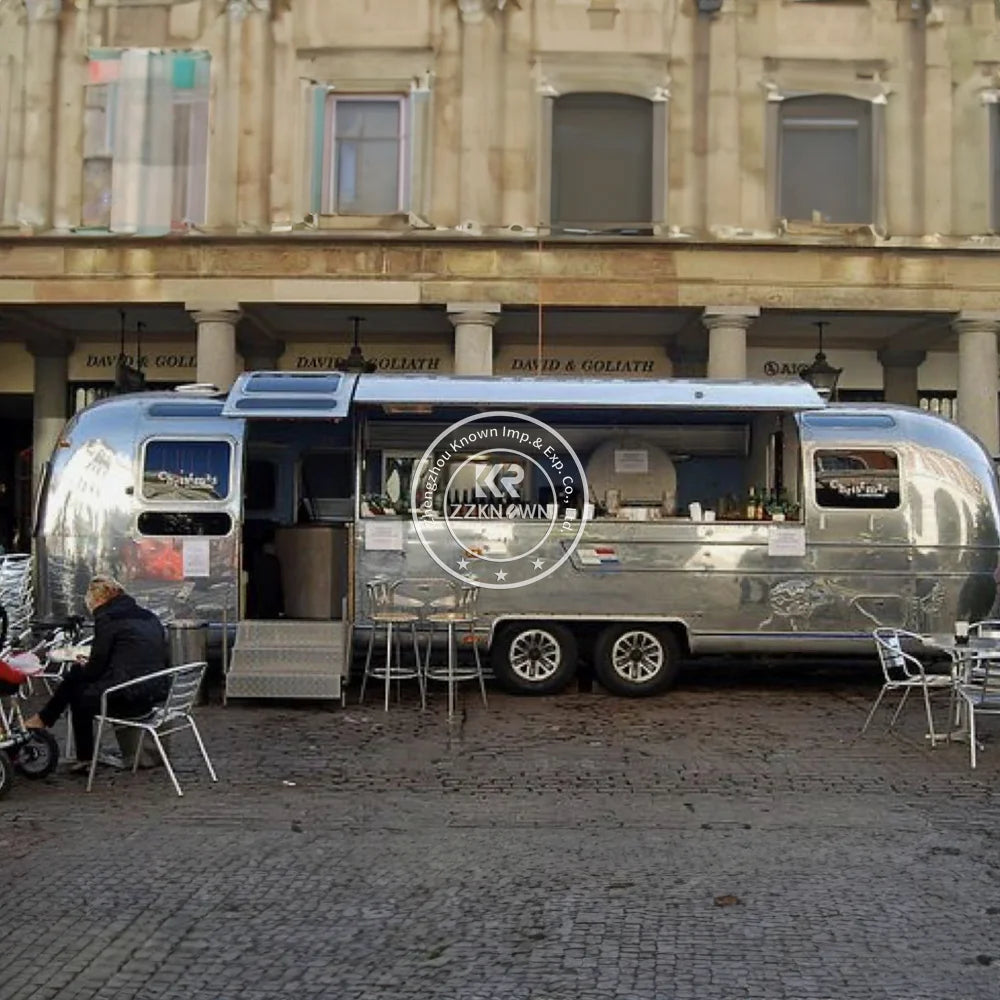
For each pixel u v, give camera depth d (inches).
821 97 757.9
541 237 733.9
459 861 270.2
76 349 868.6
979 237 747.4
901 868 265.9
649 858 272.8
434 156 747.4
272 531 553.3
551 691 502.0
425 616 467.5
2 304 749.9
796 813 314.2
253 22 750.5
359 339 860.0
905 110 755.4
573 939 221.9
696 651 503.2
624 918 233.1
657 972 206.4
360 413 505.7
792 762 374.9
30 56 756.0
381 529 503.2
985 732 421.7
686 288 738.8
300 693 461.7
